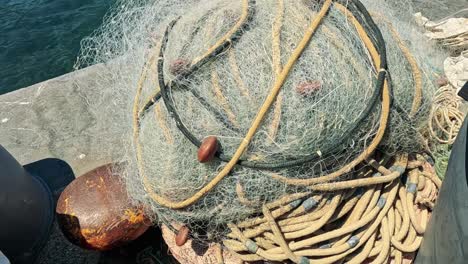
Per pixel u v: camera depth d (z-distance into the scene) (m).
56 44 6.56
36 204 2.90
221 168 2.04
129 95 2.49
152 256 2.65
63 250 2.82
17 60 6.41
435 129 2.46
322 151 1.99
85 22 6.81
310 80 1.97
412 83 2.20
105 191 2.49
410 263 2.15
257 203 2.10
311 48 2.02
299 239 2.17
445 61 3.04
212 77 2.05
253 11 2.17
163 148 2.12
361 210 2.15
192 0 2.59
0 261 1.89
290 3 2.19
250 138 1.95
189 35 2.23
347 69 2.03
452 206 1.61
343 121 2.00
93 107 3.65
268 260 2.15
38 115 3.67
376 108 2.06
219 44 2.08
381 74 2.03
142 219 2.46
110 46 3.82
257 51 2.04
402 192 2.25
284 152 1.99
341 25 2.12
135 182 2.34
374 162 2.17
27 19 6.96
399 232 2.16
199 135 2.04
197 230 2.28
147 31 2.62
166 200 2.16
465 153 1.59
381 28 2.24
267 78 2.00
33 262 2.80
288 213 2.14
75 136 3.48
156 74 2.24
